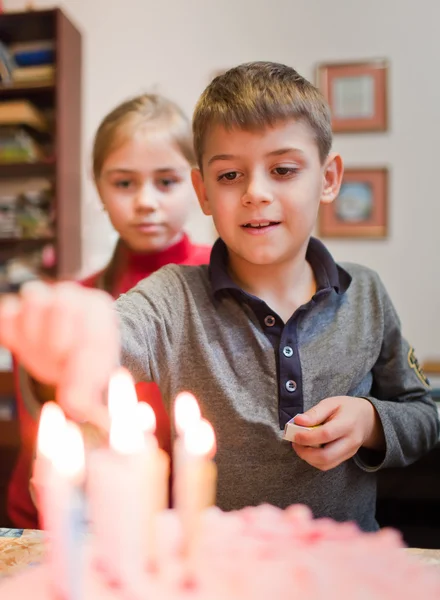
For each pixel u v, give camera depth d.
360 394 0.70
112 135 0.99
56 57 1.95
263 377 0.66
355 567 0.40
